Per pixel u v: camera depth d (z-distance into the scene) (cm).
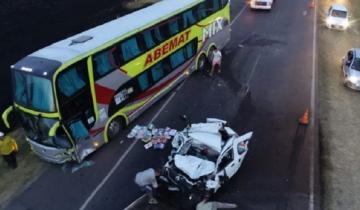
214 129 1605
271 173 1606
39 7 4062
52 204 1470
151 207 1424
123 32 1778
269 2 3638
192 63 2348
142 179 1373
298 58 2692
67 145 1566
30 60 1521
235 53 2769
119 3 4100
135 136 1839
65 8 4050
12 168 1670
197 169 1391
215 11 2464
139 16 1978
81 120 1597
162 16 1997
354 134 1911
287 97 2191
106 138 1767
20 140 1855
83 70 1572
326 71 2558
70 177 1603
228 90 2262
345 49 2934
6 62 2902
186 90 2255
